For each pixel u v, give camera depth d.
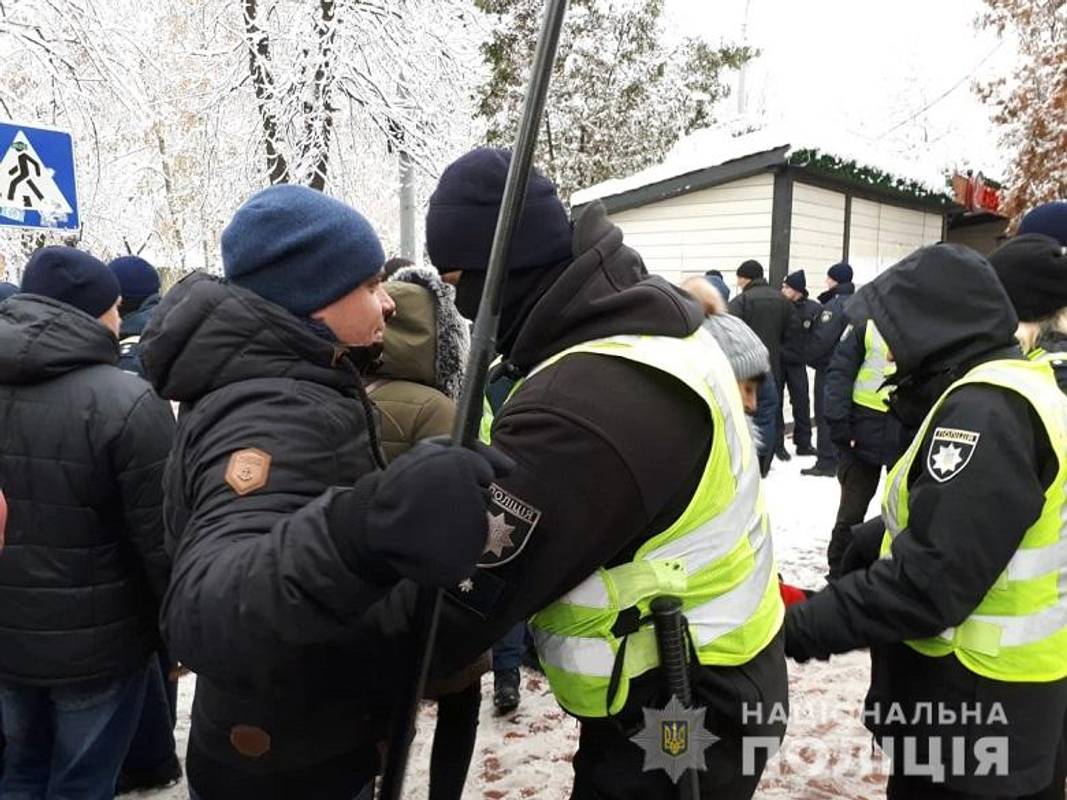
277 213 1.25
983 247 14.42
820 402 7.31
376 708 1.29
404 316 2.21
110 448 2.01
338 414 1.22
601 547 1.13
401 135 9.00
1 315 2.04
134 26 8.56
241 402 1.17
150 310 3.48
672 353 1.19
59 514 2.02
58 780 2.14
